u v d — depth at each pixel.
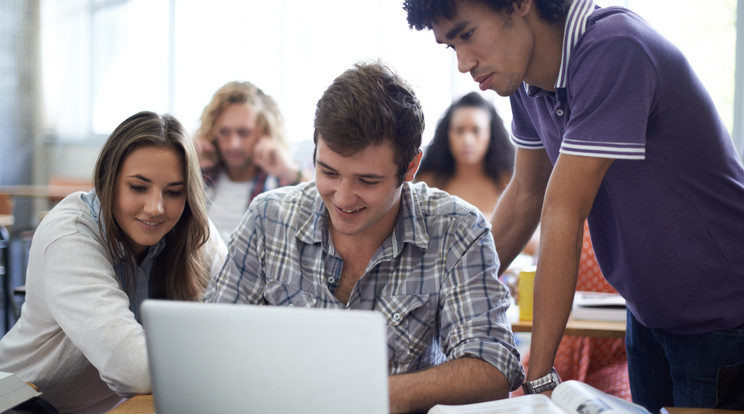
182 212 1.46
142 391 1.23
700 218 1.27
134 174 1.35
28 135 7.07
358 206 1.14
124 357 1.23
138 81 6.30
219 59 5.78
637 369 1.53
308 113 5.25
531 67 1.28
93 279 1.31
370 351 0.74
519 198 1.60
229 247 1.35
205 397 0.80
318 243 1.30
